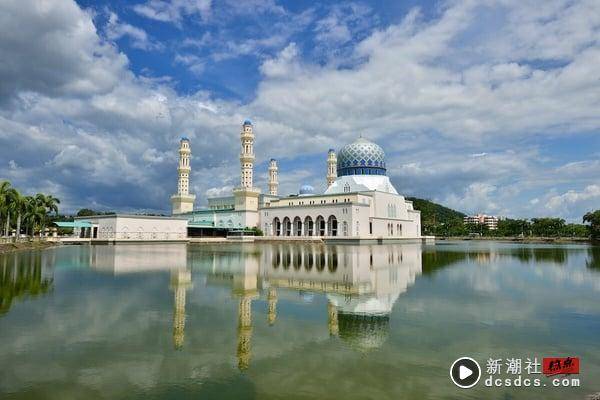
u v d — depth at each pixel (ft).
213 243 437.17
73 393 43.62
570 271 149.38
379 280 124.06
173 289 106.63
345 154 525.75
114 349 57.21
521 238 574.56
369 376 47.91
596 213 441.68
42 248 287.69
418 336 63.57
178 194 643.86
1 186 286.25
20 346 58.39
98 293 100.17
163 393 43.62
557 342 60.80
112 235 437.58
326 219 476.13
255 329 67.56
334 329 67.46
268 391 43.96
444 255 236.43
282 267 163.12
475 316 75.92
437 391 44.21
